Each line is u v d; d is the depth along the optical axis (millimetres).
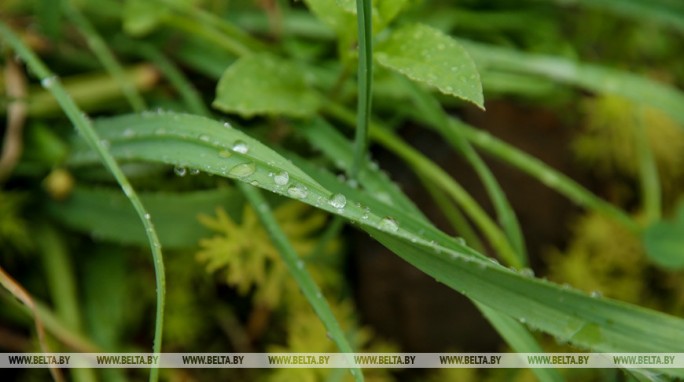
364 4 422
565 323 417
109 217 472
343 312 485
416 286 483
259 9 505
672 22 506
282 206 479
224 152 429
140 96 491
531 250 502
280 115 477
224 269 488
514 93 512
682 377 413
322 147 467
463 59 424
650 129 520
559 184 481
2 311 472
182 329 487
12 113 474
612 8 509
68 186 472
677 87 536
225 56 492
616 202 518
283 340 491
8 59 479
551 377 433
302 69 478
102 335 477
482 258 421
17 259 482
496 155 498
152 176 484
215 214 471
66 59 493
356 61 451
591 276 503
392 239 422
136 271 488
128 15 481
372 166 460
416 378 490
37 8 477
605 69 505
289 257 446
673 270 504
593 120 517
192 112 483
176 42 493
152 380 417
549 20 525
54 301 474
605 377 480
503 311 420
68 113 442
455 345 487
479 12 521
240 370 484
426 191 489
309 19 501
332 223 472
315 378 477
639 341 414
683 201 494
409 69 426
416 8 507
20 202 478
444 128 468
